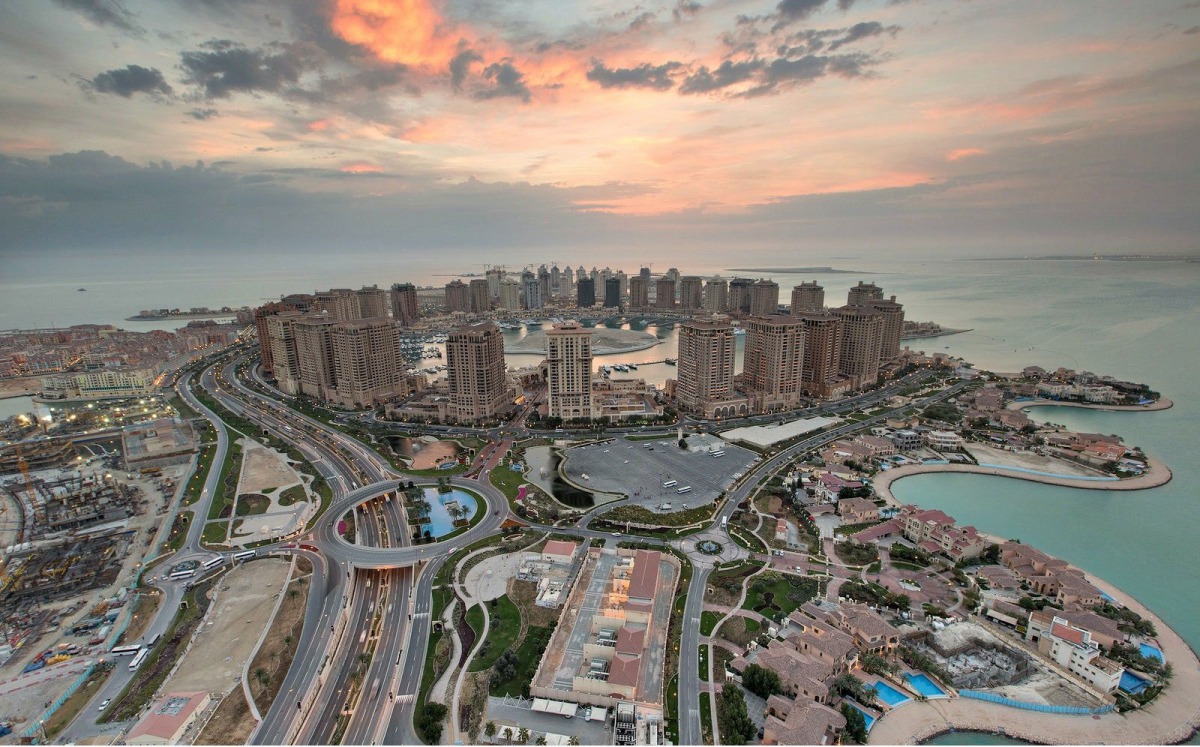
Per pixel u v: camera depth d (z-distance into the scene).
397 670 183.50
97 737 159.88
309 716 165.75
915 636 189.25
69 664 192.00
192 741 156.25
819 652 178.50
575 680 169.50
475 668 182.00
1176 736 155.50
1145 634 193.75
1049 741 154.62
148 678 183.62
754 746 151.38
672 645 188.75
